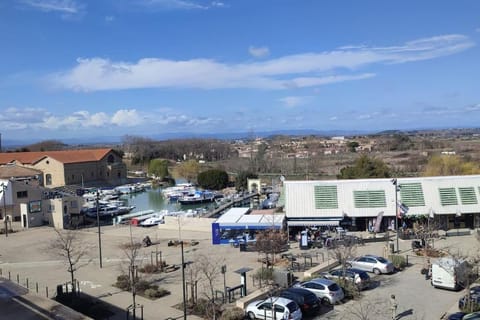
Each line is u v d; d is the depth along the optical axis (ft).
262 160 497.05
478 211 163.12
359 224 169.89
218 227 159.22
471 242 146.51
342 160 545.85
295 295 88.38
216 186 370.53
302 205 168.66
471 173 258.98
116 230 197.77
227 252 147.33
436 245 144.46
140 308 94.53
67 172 380.58
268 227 154.20
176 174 517.96
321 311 90.12
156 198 369.30
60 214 205.05
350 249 117.70
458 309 88.33
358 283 101.81
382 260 116.16
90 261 138.21
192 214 235.81
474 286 95.50
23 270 130.82
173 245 160.25
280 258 135.13
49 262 139.74
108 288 109.70
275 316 81.20
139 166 586.45
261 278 108.88
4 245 167.94
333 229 166.91
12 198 222.48
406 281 109.40
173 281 114.83
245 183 355.36
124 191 387.75
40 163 381.19
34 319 77.00
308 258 134.92
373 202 167.02
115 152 442.50
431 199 166.20
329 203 168.04
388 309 89.61
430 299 95.35
